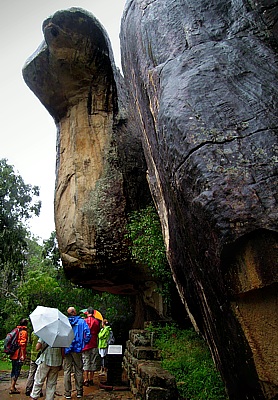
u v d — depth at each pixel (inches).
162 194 175.5
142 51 199.3
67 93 450.0
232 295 103.4
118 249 377.1
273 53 144.3
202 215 107.5
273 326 96.7
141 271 386.6
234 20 170.4
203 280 119.3
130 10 250.5
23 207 650.2
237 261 100.9
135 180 400.2
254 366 101.7
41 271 788.6
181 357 205.3
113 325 571.8
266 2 160.1
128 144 421.1
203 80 137.7
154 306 390.3
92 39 402.9
